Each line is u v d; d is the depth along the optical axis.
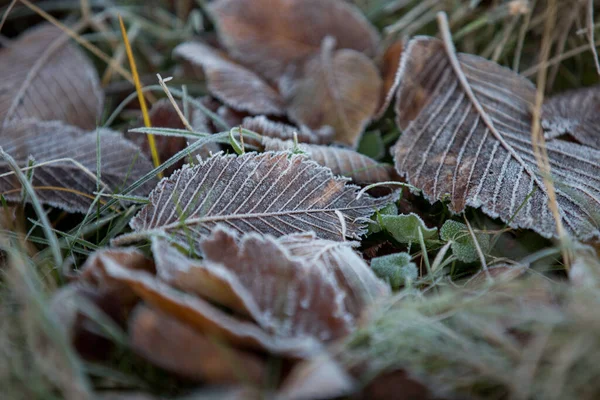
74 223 0.33
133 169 0.32
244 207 0.30
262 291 0.27
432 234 0.30
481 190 0.31
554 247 0.30
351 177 0.32
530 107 0.33
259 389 0.25
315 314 0.26
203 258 0.28
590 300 0.26
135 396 0.25
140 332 0.25
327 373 0.25
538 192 0.30
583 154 0.32
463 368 0.26
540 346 0.26
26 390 0.25
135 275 0.26
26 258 0.29
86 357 0.26
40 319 0.25
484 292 0.27
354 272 0.28
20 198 0.31
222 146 0.33
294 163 0.30
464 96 0.33
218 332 0.25
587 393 0.25
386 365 0.25
